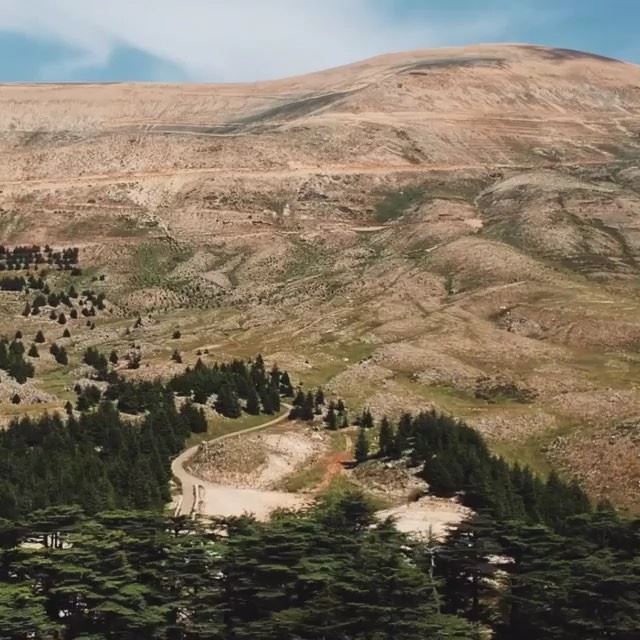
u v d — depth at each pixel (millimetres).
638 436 109125
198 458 106438
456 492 92188
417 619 57500
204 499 92688
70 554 61688
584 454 108438
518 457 111875
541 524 70438
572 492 87562
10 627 56062
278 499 94875
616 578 60188
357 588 58031
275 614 57812
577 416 123188
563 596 61188
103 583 59562
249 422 122625
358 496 72062
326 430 118562
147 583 62406
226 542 65562
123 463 91125
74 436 103688
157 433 108875
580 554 65188
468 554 66625
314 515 70500
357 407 130250
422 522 84375
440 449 97938
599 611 60281
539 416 123125
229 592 62562
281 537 62875
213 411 122375
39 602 59375
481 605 68000
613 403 126000
